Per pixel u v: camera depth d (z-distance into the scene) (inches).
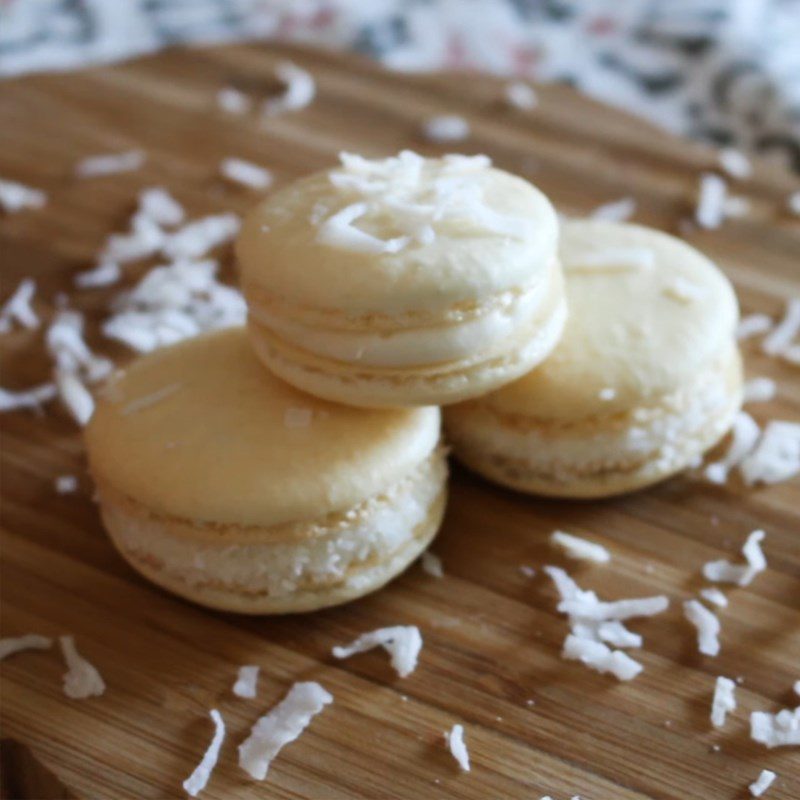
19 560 10.7
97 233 13.0
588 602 10.4
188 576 10.2
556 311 10.4
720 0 16.7
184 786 9.7
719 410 10.9
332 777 9.7
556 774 9.8
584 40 16.4
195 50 14.8
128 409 10.4
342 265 9.9
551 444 10.7
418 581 10.6
